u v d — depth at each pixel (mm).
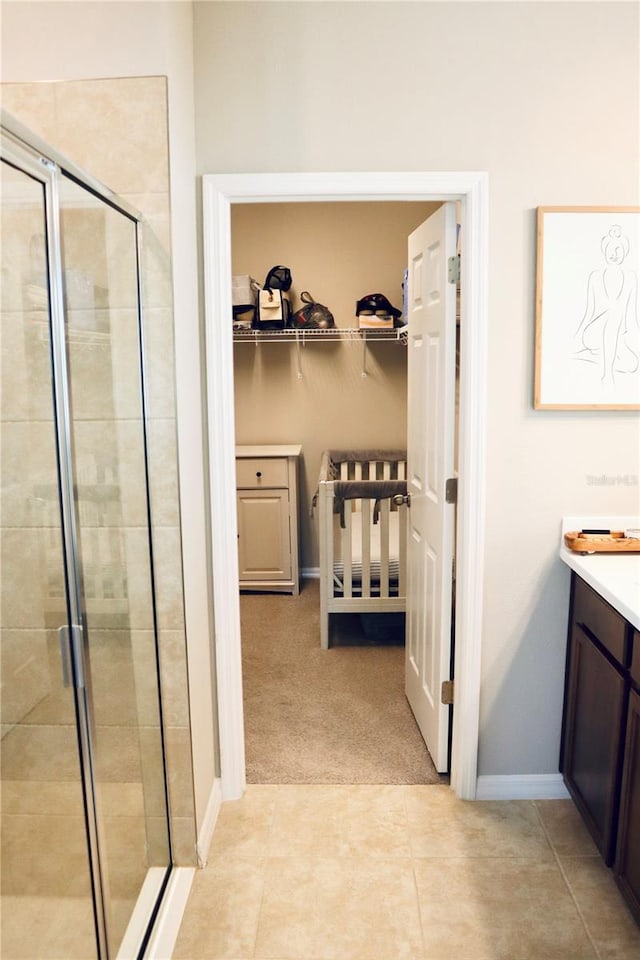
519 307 2268
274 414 4883
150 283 1950
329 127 2193
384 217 4688
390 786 2598
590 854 2238
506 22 2150
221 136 2205
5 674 1709
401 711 3150
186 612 2076
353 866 2193
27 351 1615
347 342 4789
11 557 1691
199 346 2279
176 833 2184
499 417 2322
